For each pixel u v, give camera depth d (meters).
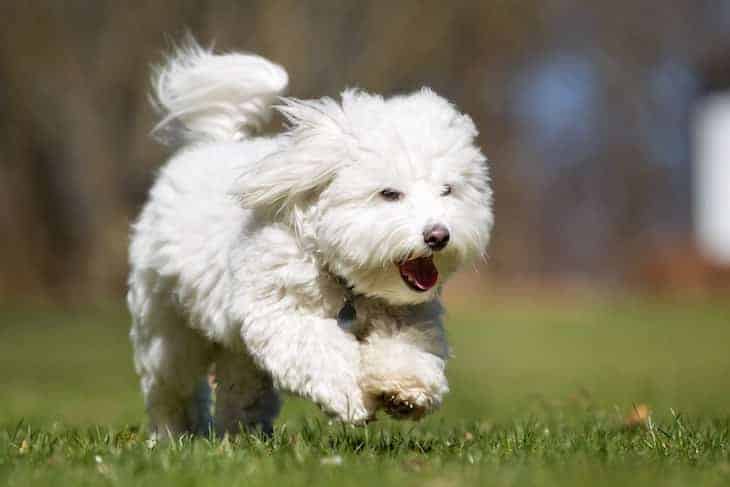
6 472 6.06
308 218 7.04
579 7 43.56
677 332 26.17
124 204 32.09
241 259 7.14
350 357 6.84
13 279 33.25
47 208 33.31
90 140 31.81
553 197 43.91
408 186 6.89
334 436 7.57
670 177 46.75
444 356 7.17
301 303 7.02
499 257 41.28
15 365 19.17
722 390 14.43
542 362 19.73
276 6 30.47
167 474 5.83
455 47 37.47
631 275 42.62
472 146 7.24
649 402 11.96
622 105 44.84
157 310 8.25
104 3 31.55
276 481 5.64
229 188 7.45
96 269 32.38
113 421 10.69
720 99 45.69
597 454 6.60
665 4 45.44
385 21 33.78
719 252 43.59
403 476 5.78
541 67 41.59
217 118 8.86
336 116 7.07
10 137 32.38
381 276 6.92
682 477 5.73
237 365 8.30
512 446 7.02
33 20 31.22
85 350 21.77
